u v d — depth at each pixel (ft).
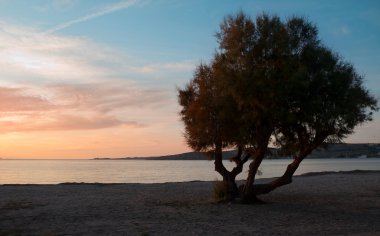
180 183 114.93
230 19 64.64
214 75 63.62
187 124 69.62
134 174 270.26
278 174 216.13
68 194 85.20
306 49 61.67
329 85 60.54
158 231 47.37
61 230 47.73
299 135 65.16
